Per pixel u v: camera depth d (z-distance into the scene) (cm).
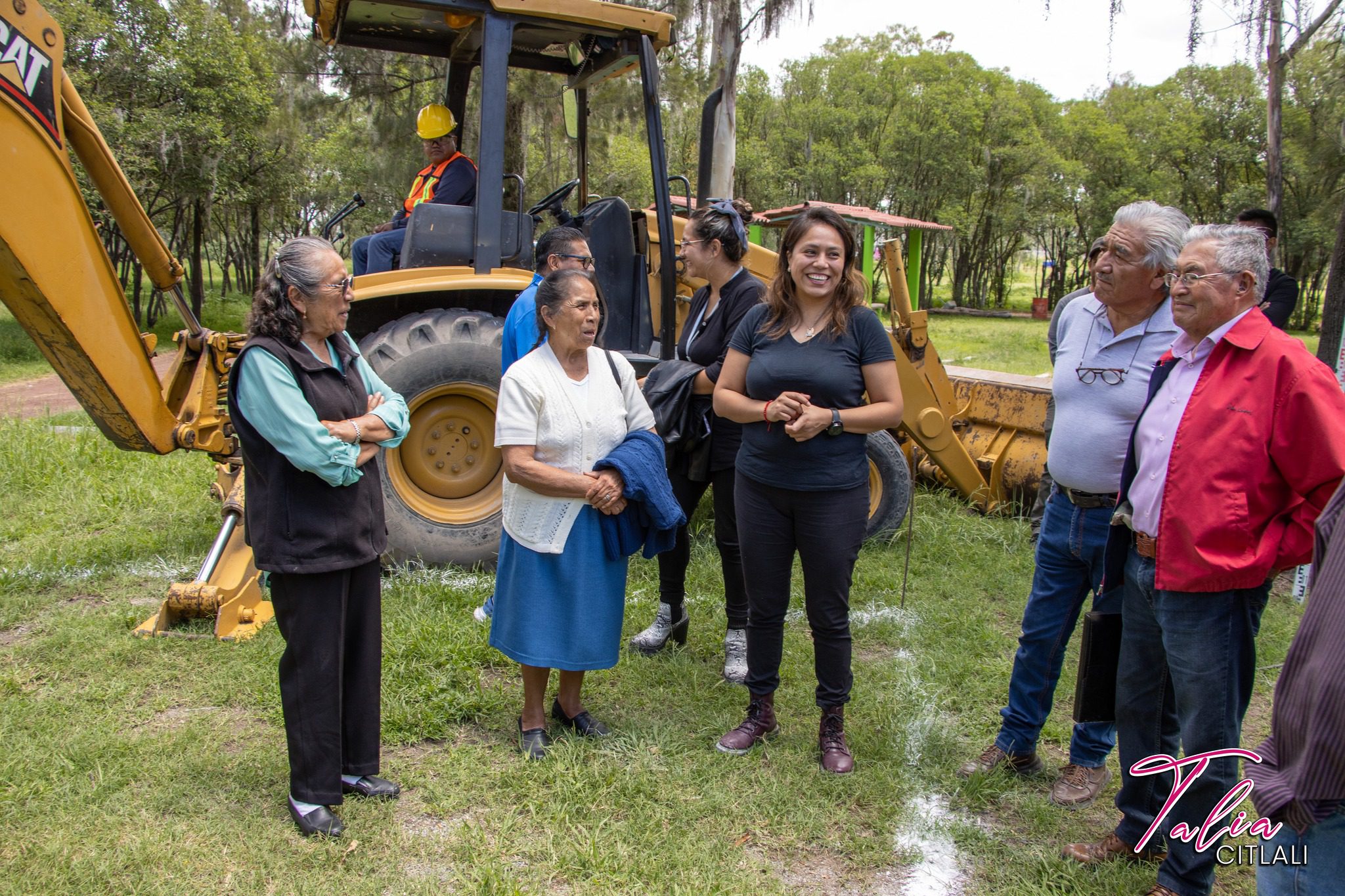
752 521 280
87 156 333
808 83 3712
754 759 287
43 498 518
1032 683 278
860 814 265
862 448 273
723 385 284
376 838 240
